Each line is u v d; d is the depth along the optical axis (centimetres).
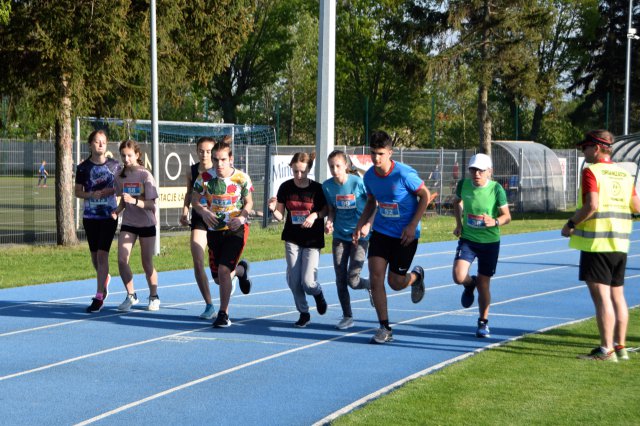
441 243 2386
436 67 4159
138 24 2128
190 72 2392
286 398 716
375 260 938
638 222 3325
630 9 4016
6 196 4175
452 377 756
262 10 7000
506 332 1030
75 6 1991
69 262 1852
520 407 649
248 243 2311
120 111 2273
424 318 1133
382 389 734
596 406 651
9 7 1888
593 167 831
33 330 1034
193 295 1348
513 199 3978
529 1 4116
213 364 848
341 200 995
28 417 657
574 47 7300
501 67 4125
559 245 2388
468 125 8000
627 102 4019
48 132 2325
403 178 911
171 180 2659
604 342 837
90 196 1151
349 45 7288
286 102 7869
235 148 3122
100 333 1014
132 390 743
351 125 7838
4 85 2105
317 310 1091
